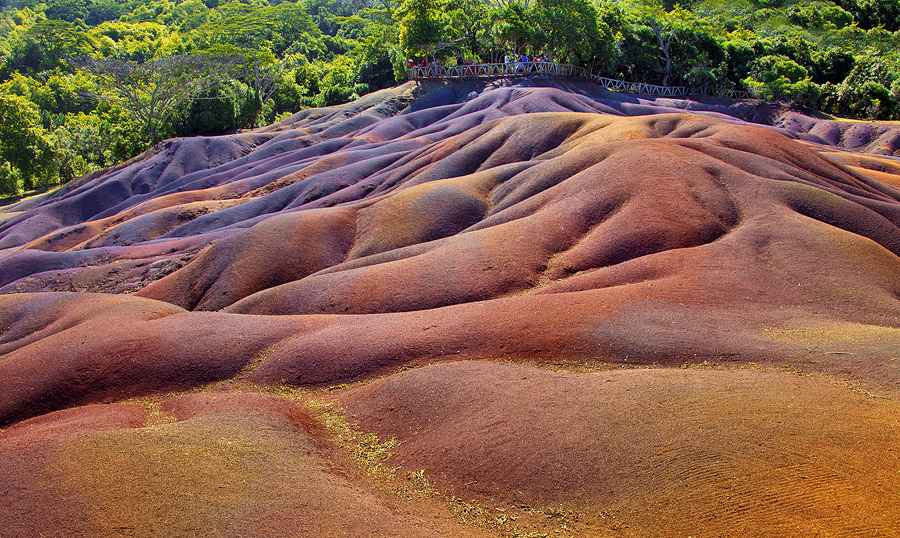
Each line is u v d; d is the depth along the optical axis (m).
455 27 99.19
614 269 29.39
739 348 20.52
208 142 89.56
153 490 14.06
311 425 19.86
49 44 162.12
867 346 19.44
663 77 102.12
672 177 37.28
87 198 80.62
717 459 13.51
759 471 12.95
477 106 86.81
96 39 167.00
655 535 12.07
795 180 38.69
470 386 19.08
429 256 34.41
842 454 13.26
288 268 40.56
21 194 108.81
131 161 90.25
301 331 27.14
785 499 12.11
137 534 12.80
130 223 60.59
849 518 11.40
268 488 14.40
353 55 143.25
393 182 59.03
